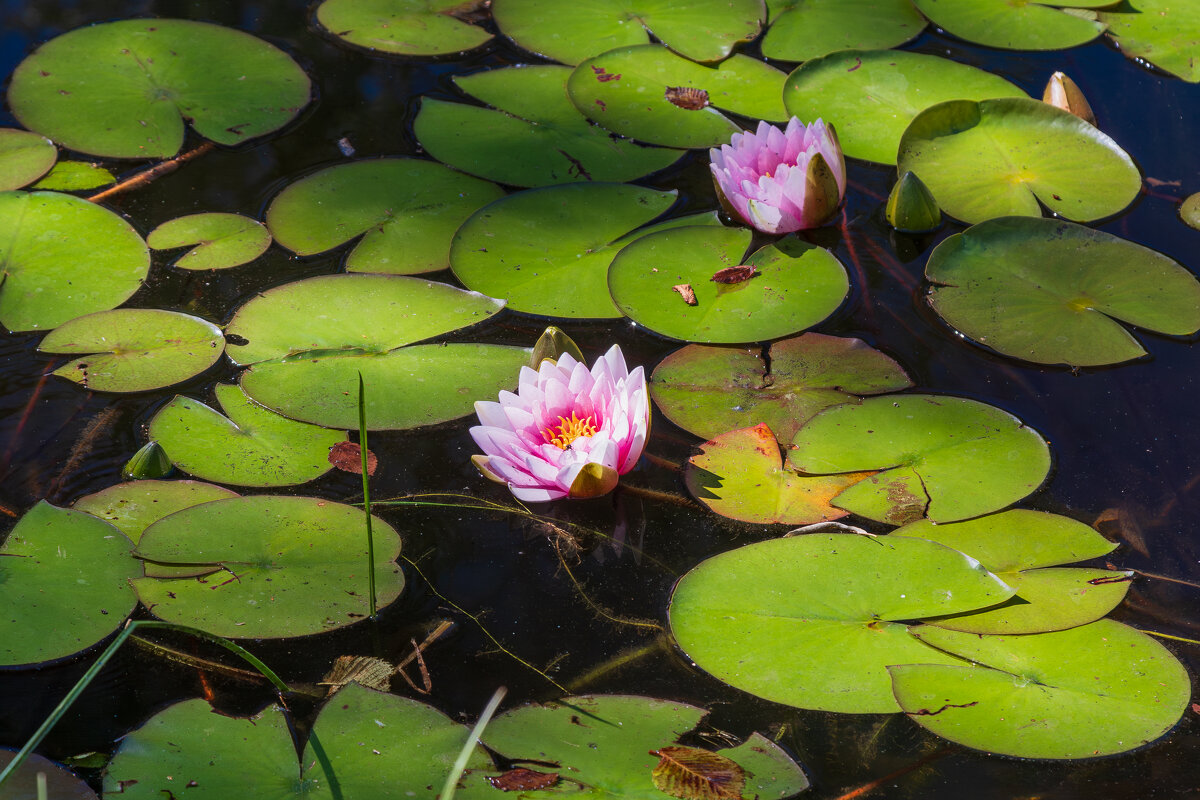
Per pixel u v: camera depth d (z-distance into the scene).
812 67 4.37
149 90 4.35
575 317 4.14
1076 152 4.26
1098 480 4.02
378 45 4.43
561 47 4.43
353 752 3.90
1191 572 3.98
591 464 4.00
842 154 4.25
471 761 3.90
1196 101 4.33
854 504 4.01
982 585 3.96
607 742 3.91
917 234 4.21
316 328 4.12
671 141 4.31
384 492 4.04
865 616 3.96
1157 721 3.91
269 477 4.04
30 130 4.30
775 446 4.05
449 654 3.95
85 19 4.45
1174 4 4.44
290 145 4.30
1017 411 4.07
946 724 3.91
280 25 4.46
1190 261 4.16
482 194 4.25
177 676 3.94
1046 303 4.13
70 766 3.90
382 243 4.20
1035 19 4.43
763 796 3.89
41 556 3.98
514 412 4.03
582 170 4.27
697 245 4.20
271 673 3.93
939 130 4.29
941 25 4.43
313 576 3.98
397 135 4.32
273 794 3.89
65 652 3.94
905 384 4.08
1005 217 4.18
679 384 4.09
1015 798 3.89
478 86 4.37
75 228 4.20
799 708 3.92
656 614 3.97
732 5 4.47
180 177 4.27
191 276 4.17
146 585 3.97
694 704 3.93
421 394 4.08
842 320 4.14
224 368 4.11
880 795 3.89
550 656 3.95
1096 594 3.96
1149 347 4.11
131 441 4.05
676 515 4.02
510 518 4.02
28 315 4.13
